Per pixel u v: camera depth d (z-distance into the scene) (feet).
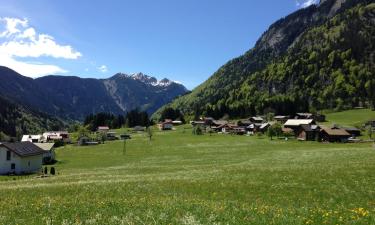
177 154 360.07
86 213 67.31
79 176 198.29
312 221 52.08
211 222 53.78
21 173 291.38
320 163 193.67
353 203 91.81
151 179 154.71
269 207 73.46
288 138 541.75
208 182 136.98
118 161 323.98
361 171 147.43
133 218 59.11
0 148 293.23
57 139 644.27
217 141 511.40
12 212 74.64
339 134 483.92
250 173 161.07
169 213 62.69
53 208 76.13
